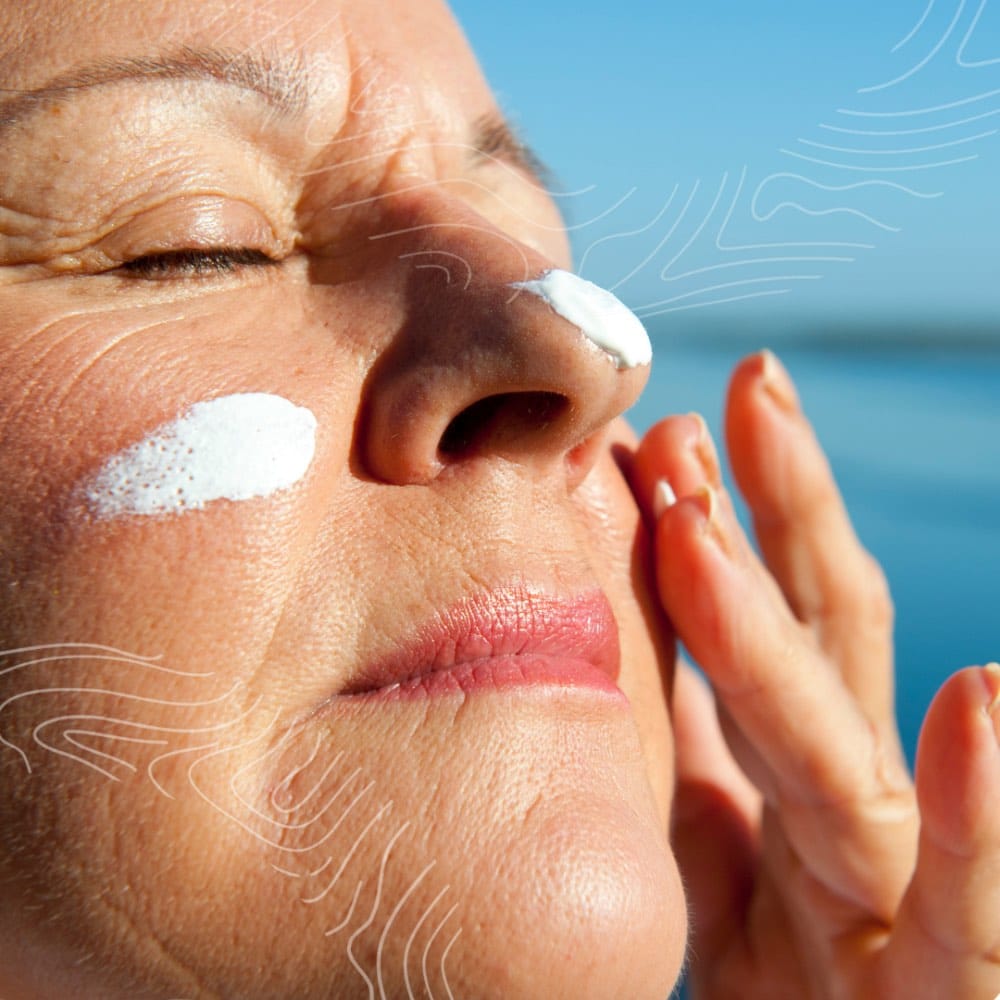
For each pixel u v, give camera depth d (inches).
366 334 15.9
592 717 15.7
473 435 15.7
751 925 21.0
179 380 15.4
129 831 14.8
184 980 15.1
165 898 14.9
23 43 15.5
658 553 18.5
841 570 21.3
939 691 18.0
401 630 15.3
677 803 22.0
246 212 16.0
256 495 15.1
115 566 14.9
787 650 18.8
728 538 18.6
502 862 15.0
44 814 14.9
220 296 16.0
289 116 16.2
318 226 16.4
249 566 15.0
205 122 15.9
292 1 16.3
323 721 15.2
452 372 15.4
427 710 15.3
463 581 15.5
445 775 15.1
